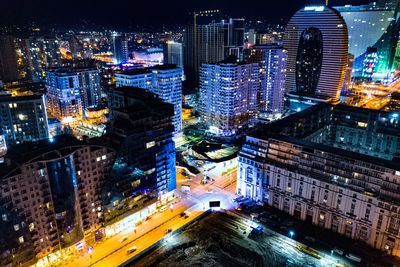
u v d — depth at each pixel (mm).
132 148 143750
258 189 172500
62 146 122625
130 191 147875
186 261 132000
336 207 143375
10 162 114375
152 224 156500
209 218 162250
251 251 137250
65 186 122062
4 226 107438
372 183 131625
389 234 129375
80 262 129500
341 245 138000
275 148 162125
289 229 150125
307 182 150625
